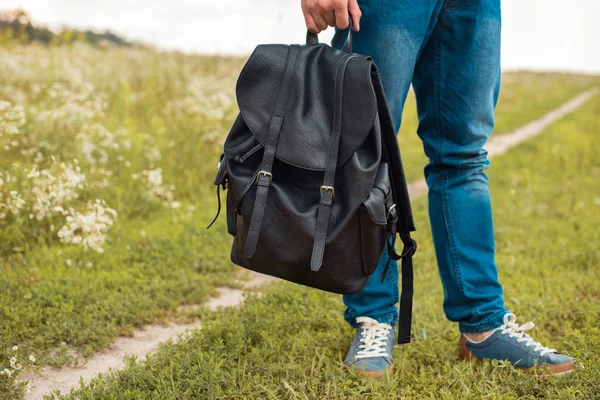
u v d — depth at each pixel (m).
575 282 3.39
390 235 1.90
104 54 10.56
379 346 2.19
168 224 4.47
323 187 1.74
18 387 2.06
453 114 2.21
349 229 1.75
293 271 1.79
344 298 2.33
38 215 3.37
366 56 1.88
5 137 4.39
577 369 2.07
